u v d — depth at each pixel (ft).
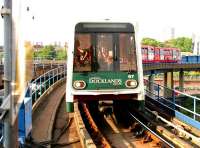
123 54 38.09
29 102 29.94
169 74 174.70
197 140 31.86
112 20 38.19
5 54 9.16
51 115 41.68
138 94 38.06
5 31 9.14
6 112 9.17
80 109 46.39
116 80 37.78
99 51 37.81
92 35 37.78
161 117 40.75
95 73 37.60
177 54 165.27
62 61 151.84
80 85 37.45
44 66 122.21
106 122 43.45
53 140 31.48
